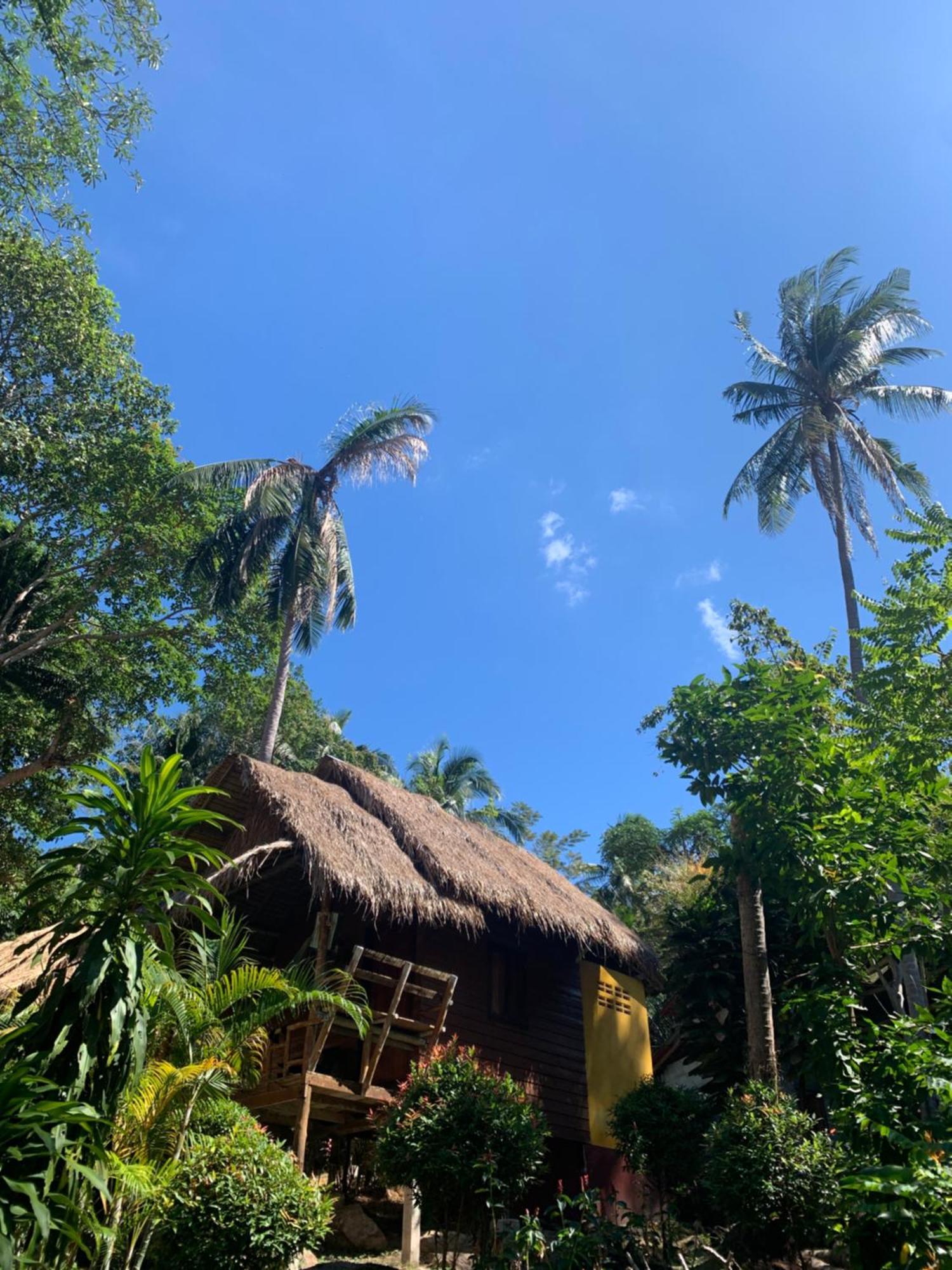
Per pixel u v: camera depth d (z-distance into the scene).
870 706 9.53
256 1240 6.25
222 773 11.57
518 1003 13.97
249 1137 7.04
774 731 8.30
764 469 22.94
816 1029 6.57
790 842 7.64
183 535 23.55
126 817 5.04
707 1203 12.14
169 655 24.45
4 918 20.92
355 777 13.25
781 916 15.27
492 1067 11.99
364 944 13.11
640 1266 7.78
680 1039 16.77
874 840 7.41
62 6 13.02
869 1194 4.59
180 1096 6.80
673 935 16.39
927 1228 4.22
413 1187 8.54
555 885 15.18
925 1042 5.63
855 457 22.58
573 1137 13.63
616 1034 15.27
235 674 25.20
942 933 6.88
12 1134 4.12
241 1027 7.93
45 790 24.23
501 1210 8.53
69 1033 4.64
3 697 22.92
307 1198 6.80
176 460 24.05
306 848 10.33
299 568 24.16
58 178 15.48
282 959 13.62
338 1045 12.08
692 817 34.69
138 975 4.81
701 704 8.88
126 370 23.11
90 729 25.09
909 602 8.72
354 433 26.08
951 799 7.52
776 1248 8.98
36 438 21.16
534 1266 7.54
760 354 23.12
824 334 22.89
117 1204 5.97
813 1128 9.73
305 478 25.50
